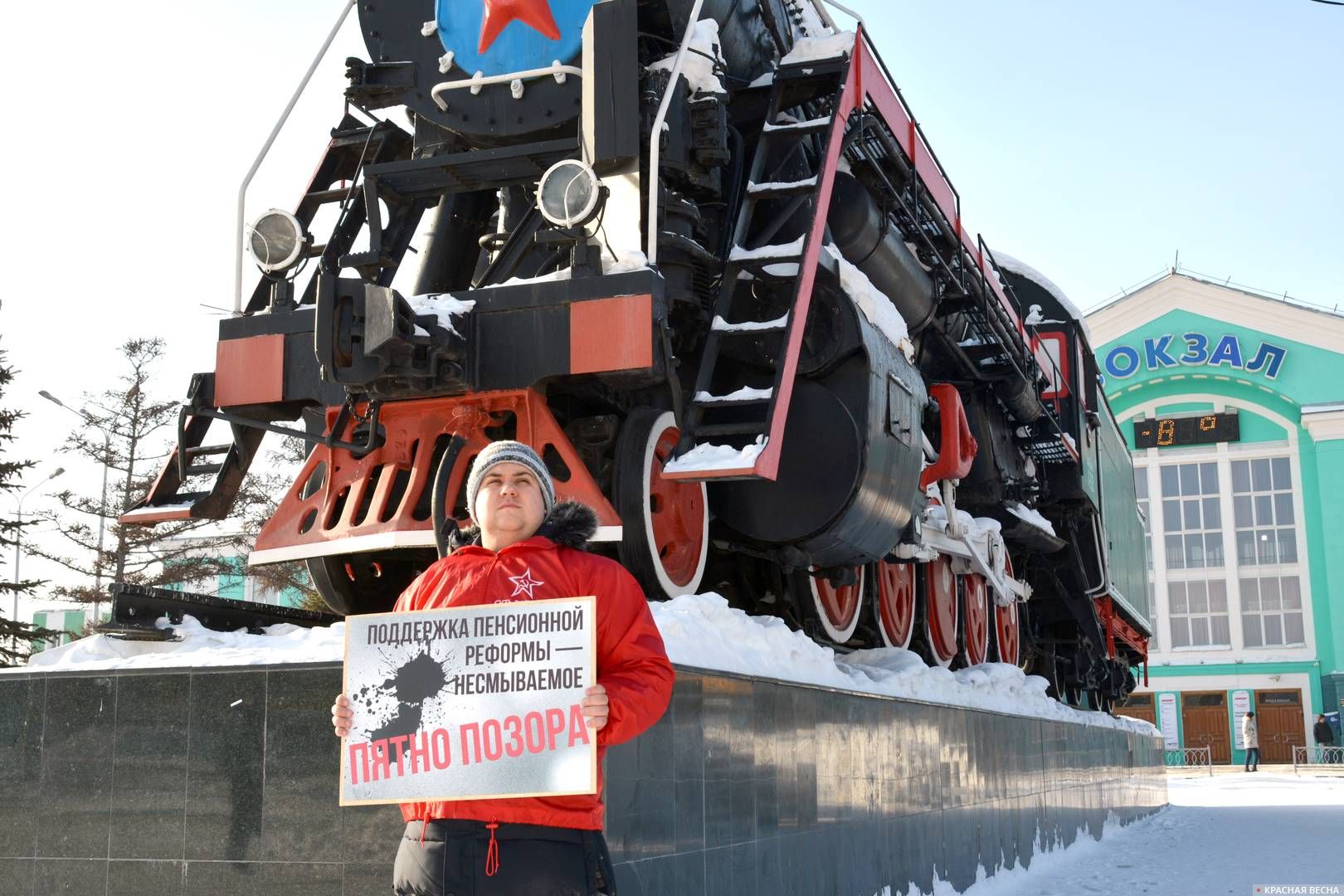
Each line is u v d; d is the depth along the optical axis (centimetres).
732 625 502
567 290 546
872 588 865
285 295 606
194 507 611
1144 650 2231
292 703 379
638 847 373
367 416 589
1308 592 4103
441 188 645
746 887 446
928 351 1000
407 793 250
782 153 684
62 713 399
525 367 550
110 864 387
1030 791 947
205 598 544
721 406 558
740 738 451
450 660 253
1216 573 4216
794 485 642
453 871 251
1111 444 1739
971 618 1107
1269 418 4206
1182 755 4144
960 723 760
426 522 562
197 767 384
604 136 571
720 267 629
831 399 645
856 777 571
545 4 620
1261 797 2045
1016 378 1080
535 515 276
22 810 397
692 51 621
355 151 698
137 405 3031
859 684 608
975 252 966
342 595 650
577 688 246
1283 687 4088
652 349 532
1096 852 1107
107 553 2930
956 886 722
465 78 639
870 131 713
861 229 729
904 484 705
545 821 251
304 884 369
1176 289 4281
